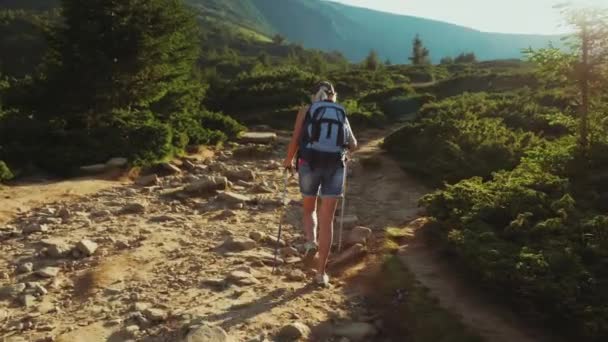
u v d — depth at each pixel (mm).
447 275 5234
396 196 9602
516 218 5340
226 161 14172
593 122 6680
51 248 6176
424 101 28297
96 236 6871
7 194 9242
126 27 14242
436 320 4270
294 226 7590
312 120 5152
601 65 6406
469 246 4930
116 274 5574
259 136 18031
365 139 18828
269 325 4348
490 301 4629
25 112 14312
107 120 14109
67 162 11477
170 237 6906
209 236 6984
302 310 4664
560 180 5965
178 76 16516
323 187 5195
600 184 5895
